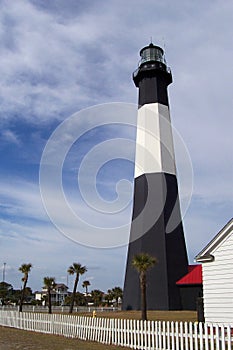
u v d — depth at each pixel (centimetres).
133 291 4297
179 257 4306
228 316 1902
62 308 5316
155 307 4131
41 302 8650
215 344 1492
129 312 4134
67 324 2350
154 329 1731
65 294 10575
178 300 4147
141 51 5028
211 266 2023
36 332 2609
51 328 2508
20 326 2914
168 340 1648
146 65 4834
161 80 4819
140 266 3266
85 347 1833
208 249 2038
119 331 1925
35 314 2722
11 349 1769
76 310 5309
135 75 4931
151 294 4178
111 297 8625
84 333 2183
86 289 8712
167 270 4200
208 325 1518
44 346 1872
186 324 1583
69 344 1947
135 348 1798
